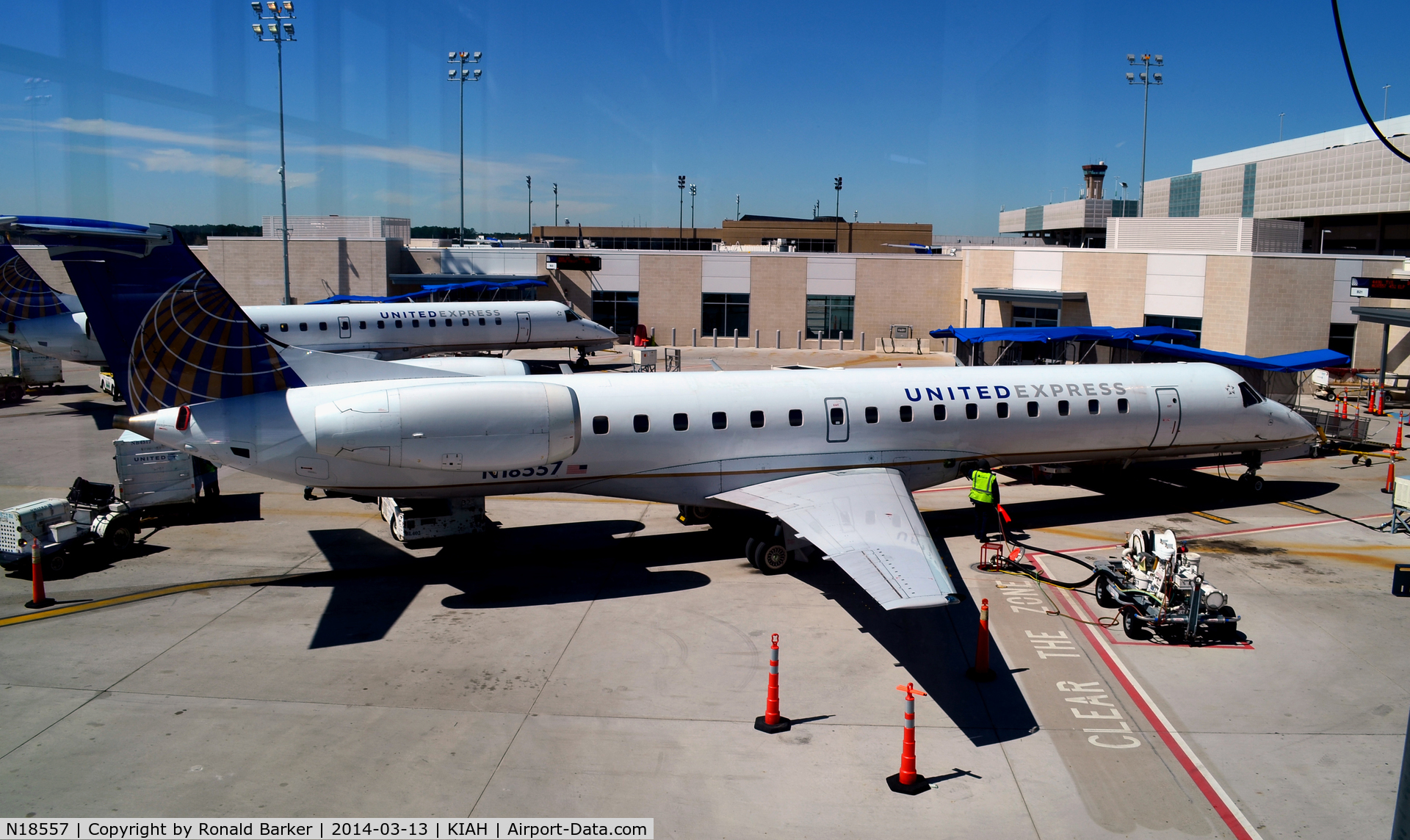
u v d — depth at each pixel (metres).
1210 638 13.40
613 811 9.03
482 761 9.96
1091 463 20.23
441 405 14.91
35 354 34.75
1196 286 36.31
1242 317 34.66
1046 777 9.73
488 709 11.13
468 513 16.91
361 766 9.84
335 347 36.22
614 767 9.84
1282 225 37.91
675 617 14.19
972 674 12.13
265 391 15.27
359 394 15.27
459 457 15.07
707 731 10.63
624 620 14.07
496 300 50.75
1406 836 6.40
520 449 15.30
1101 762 10.03
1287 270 34.66
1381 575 16.30
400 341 37.53
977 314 49.00
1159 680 12.06
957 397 18.22
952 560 17.06
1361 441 27.44
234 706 11.21
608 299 53.44
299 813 8.98
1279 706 11.34
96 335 14.42
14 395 34.75
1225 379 20.59
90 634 13.49
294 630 13.66
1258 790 9.50
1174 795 9.39
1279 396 32.53
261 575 16.19
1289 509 20.77
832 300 53.16
